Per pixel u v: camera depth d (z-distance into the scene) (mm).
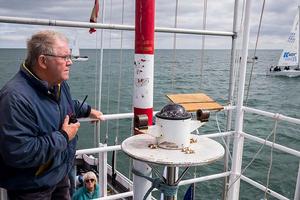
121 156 10859
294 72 36531
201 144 1696
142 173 1972
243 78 2928
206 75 39781
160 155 1521
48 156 1639
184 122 1606
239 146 3082
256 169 10258
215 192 8445
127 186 4766
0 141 1553
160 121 1619
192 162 1439
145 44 1922
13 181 1718
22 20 2010
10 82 1646
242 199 8445
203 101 2193
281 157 11188
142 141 1752
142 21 1890
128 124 14883
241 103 2980
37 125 1644
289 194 8852
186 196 2932
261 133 14898
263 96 29953
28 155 1564
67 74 1753
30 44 1686
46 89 1697
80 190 3707
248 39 2867
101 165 2803
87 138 13781
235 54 2959
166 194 1739
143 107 1990
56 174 1830
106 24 2215
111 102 20391
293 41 34719
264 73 49312
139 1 1875
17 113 1553
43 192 1832
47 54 1656
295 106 26219
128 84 21594
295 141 14039
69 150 1897
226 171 3162
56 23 2096
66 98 1945
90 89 26469
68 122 1793
